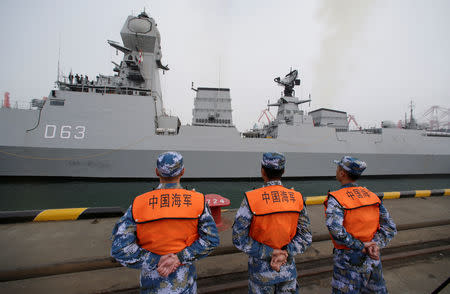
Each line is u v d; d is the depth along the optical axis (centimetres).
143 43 1164
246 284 175
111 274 182
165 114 1370
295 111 1377
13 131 884
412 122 1526
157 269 100
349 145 1213
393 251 237
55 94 927
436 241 264
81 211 267
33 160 898
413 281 189
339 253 142
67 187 888
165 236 102
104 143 946
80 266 179
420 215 327
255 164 1090
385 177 1301
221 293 169
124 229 102
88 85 1018
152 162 987
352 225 132
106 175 956
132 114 984
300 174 1155
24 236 225
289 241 121
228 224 275
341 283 138
